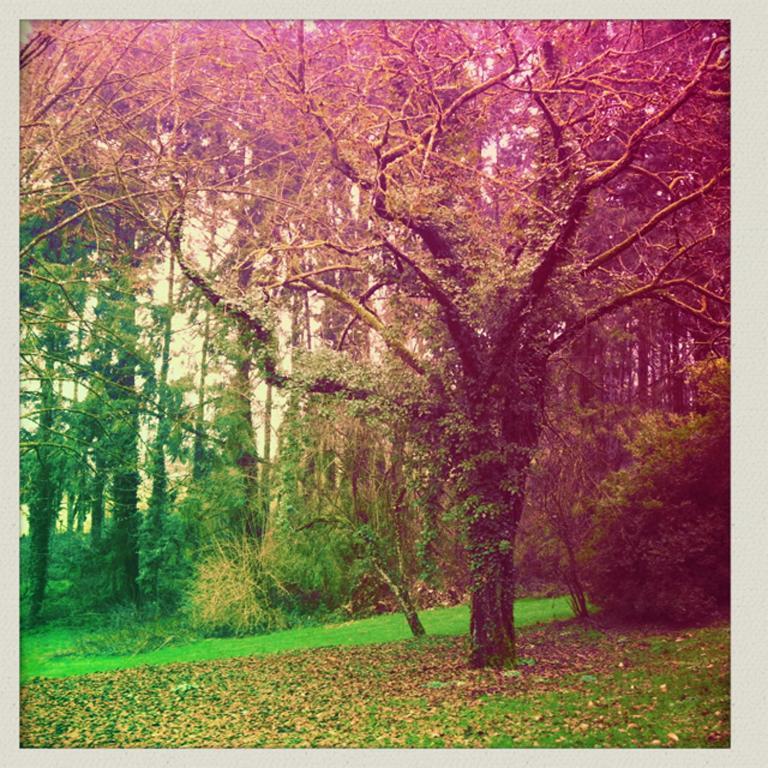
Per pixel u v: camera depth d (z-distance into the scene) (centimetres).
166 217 1447
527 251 1228
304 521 1906
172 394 2228
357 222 1655
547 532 1590
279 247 1404
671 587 1341
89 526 2403
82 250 1850
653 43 1357
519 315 1193
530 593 1778
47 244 1631
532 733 848
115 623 2144
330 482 1930
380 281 1388
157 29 1519
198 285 1413
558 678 1084
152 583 2277
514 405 1251
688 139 1286
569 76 1204
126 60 1514
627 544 1395
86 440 2067
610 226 1700
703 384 1470
